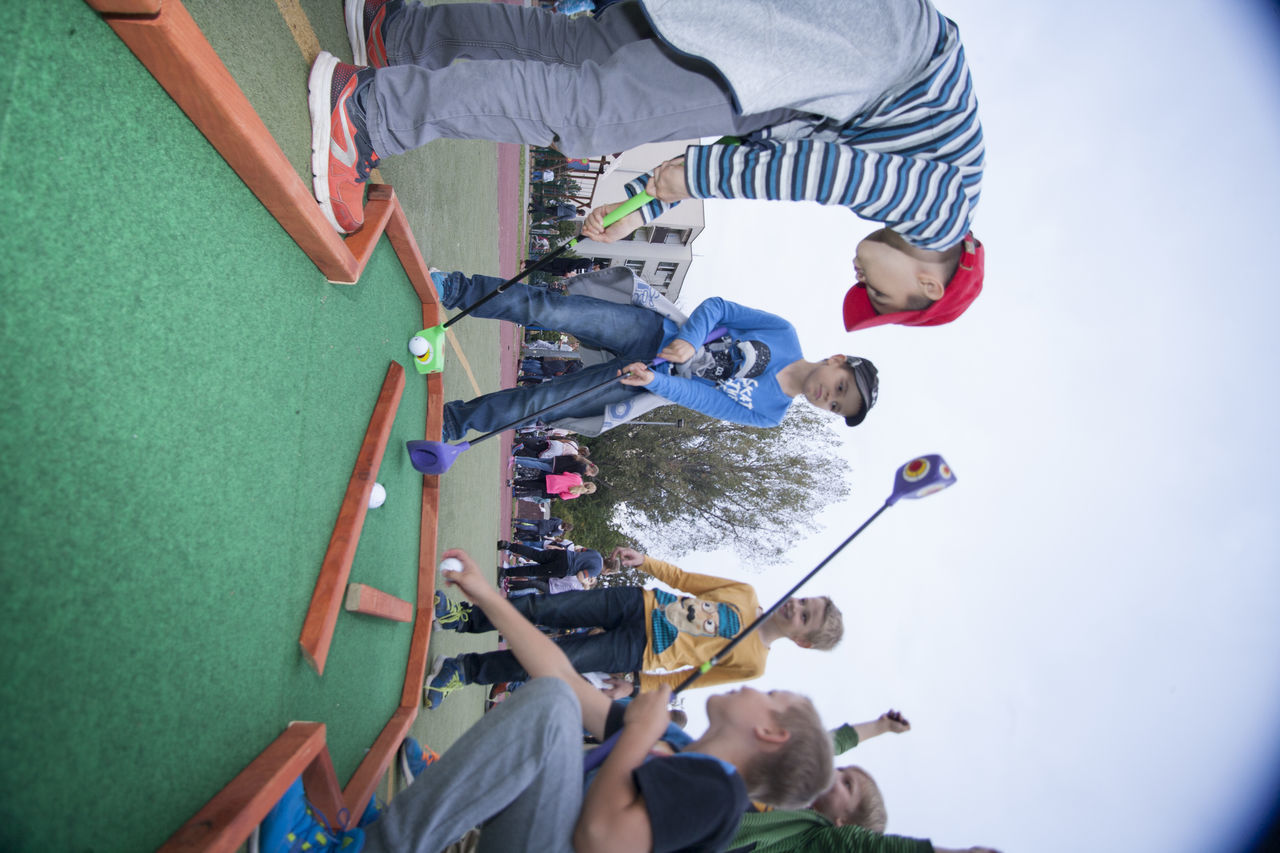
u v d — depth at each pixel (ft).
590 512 48.37
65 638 3.30
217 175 4.62
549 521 27.73
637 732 4.32
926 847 6.13
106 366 3.66
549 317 9.41
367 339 7.09
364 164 6.21
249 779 4.45
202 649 4.29
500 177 26.22
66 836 3.18
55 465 3.32
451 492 13.07
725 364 9.12
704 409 9.12
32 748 3.07
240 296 4.85
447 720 11.79
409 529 8.32
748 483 50.08
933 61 4.75
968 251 5.52
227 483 4.65
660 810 3.84
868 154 4.85
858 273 6.02
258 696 4.89
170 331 4.16
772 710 4.71
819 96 4.71
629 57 5.36
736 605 9.21
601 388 9.36
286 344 5.49
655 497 50.78
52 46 3.42
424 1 12.01
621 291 9.71
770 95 4.68
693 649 9.11
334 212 6.24
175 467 4.15
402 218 7.47
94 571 3.50
